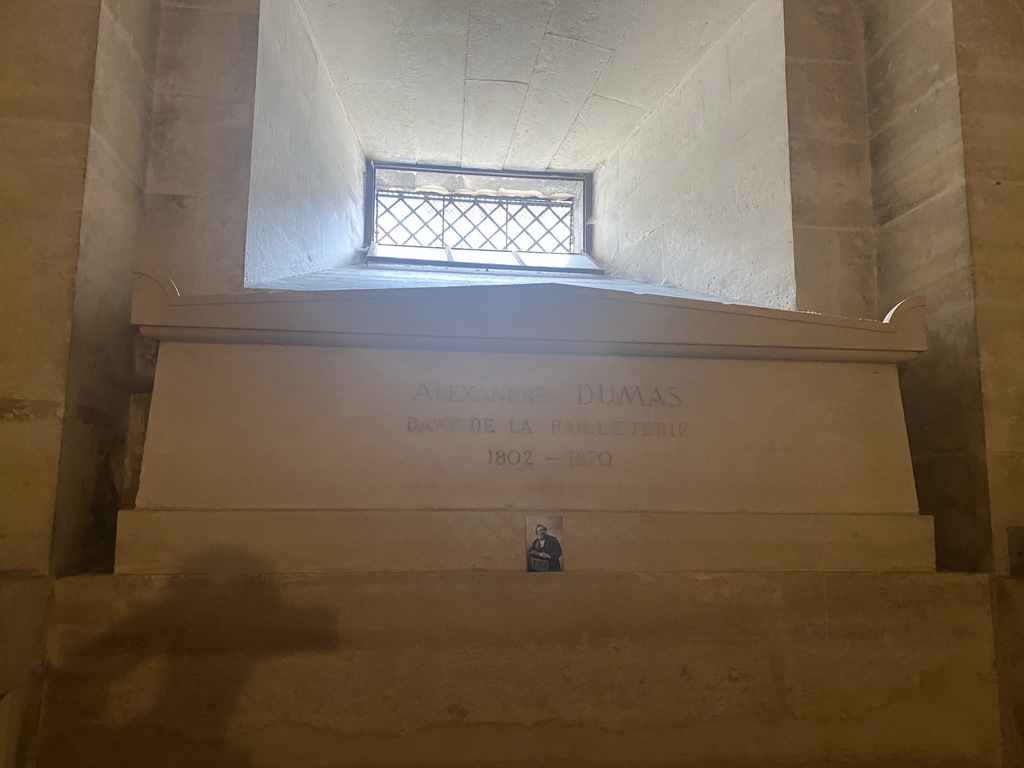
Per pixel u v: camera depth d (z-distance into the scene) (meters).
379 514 1.97
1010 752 2.07
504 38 3.65
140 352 2.54
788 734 2.00
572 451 2.10
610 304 2.16
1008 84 2.66
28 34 2.18
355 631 1.90
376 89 4.09
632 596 2.01
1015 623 2.10
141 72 2.61
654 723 1.96
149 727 1.82
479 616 1.95
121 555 1.90
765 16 3.23
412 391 2.08
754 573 2.07
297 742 1.85
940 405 2.61
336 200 4.08
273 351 2.05
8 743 1.65
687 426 2.18
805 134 3.04
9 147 2.11
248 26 2.83
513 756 1.91
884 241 2.98
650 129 4.31
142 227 2.63
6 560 1.93
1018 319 2.51
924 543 2.20
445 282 3.52
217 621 1.87
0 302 2.04
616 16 3.48
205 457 1.96
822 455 2.22
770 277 3.11
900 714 2.05
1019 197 2.59
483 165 5.01
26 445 1.99
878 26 3.08
